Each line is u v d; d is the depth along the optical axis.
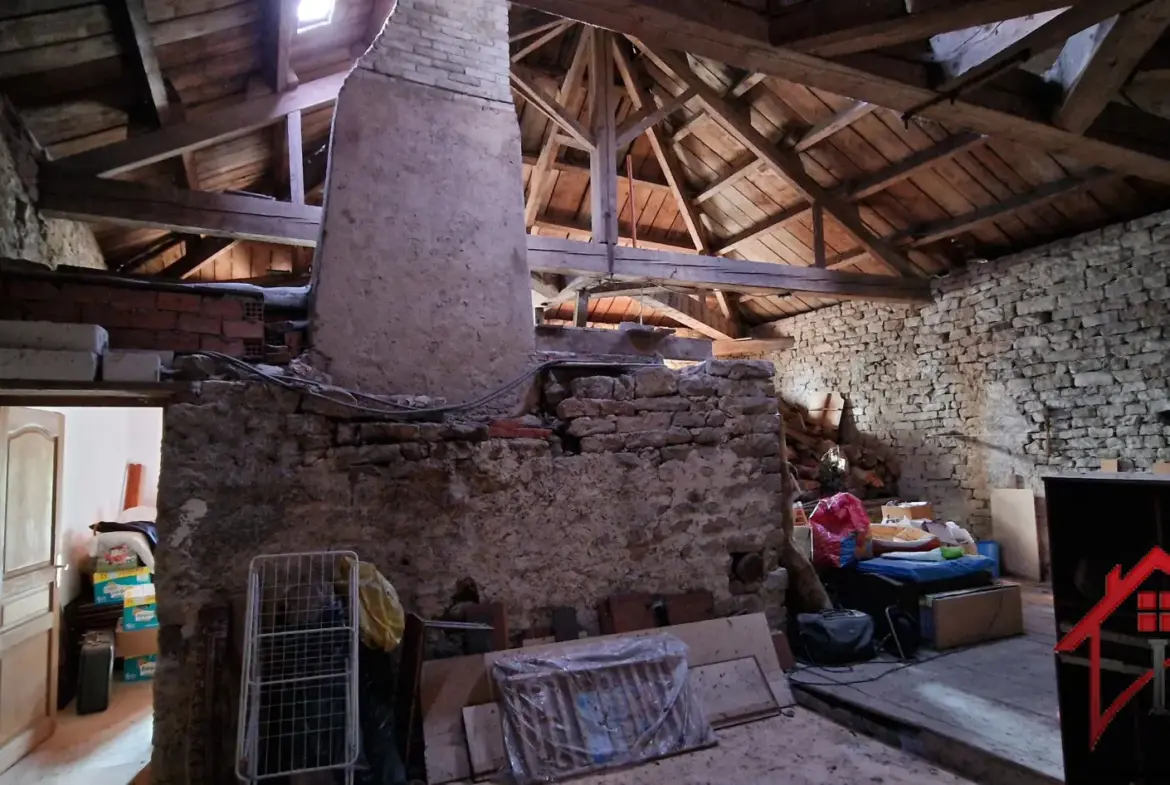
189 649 2.51
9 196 3.92
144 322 2.75
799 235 7.98
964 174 6.09
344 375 3.03
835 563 4.15
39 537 3.54
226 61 4.55
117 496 5.66
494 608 2.99
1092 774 2.12
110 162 4.54
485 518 3.07
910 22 2.43
